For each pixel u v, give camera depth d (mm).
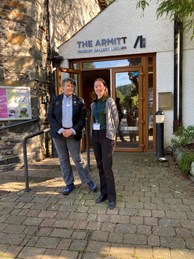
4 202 3529
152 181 4125
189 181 4082
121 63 6133
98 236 2652
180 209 3168
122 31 5875
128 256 2322
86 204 3375
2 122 5000
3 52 4918
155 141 6117
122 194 3641
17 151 5191
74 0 8016
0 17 4836
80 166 3680
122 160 5445
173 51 5660
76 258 2326
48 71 6086
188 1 3996
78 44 6164
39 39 5617
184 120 5812
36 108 5465
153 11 5648
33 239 2646
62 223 2934
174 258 2279
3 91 4945
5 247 2525
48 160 5586
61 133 3527
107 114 3168
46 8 5988
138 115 6172
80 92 6332
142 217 2998
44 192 3822
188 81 5707
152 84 6012
